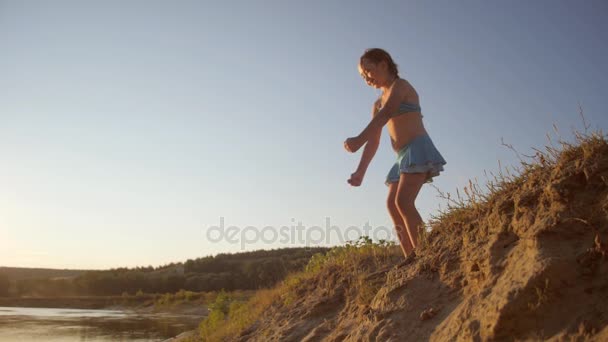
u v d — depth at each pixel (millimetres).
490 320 2158
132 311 66750
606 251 2070
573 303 2014
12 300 87438
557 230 2311
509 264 2484
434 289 3051
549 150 2910
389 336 2873
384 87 3953
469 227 3215
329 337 3811
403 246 3867
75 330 30422
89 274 105188
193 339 10539
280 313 6164
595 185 2389
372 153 3676
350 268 5531
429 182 3697
